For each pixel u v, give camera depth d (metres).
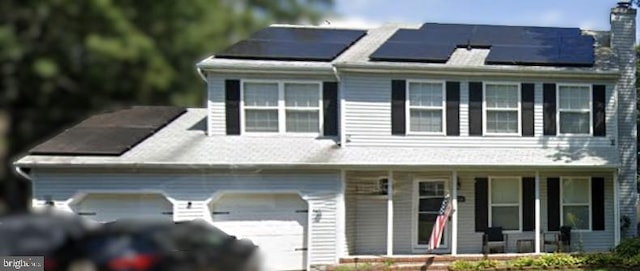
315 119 16.23
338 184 15.19
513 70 15.95
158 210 14.92
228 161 14.81
